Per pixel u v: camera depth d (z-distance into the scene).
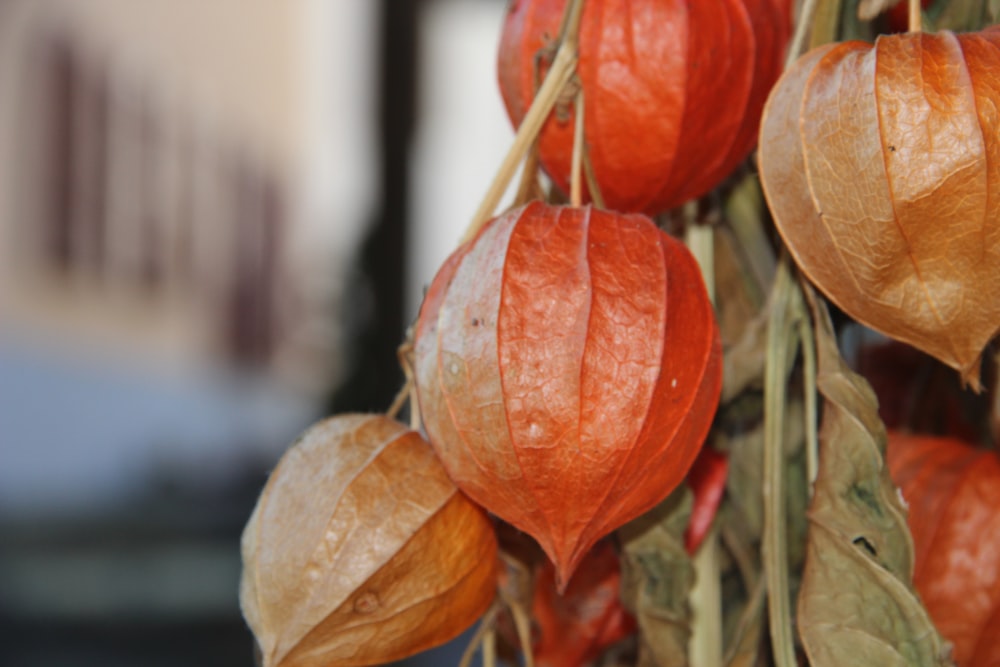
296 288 2.54
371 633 0.30
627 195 0.33
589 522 0.29
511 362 0.28
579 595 0.34
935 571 0.33
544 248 0.29
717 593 0.34
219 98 2.31
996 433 0.33
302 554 0.30
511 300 0.29
